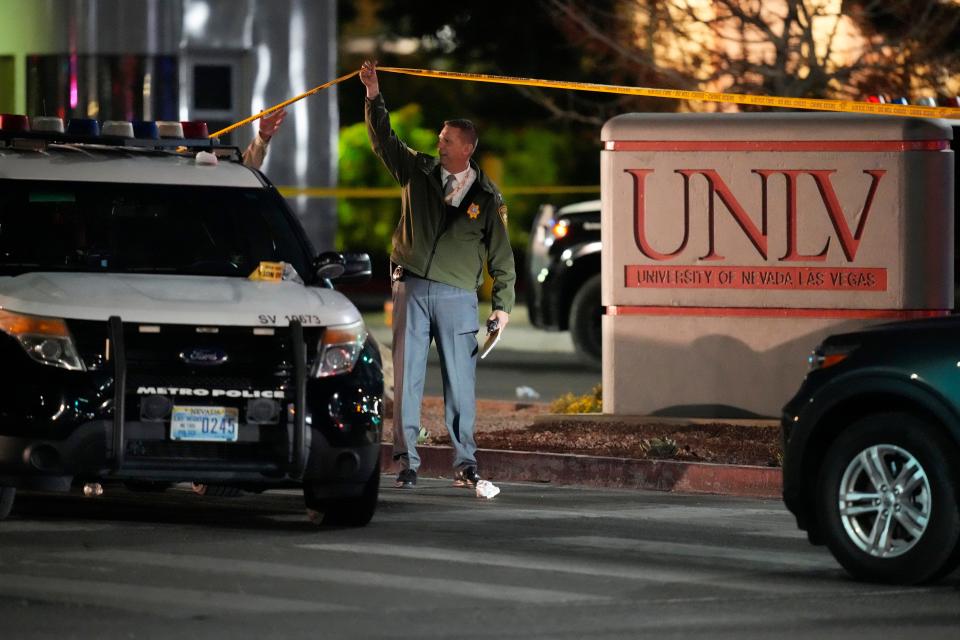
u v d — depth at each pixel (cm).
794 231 5491
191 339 3822
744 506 4534
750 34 7819
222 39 8881
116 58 8781
